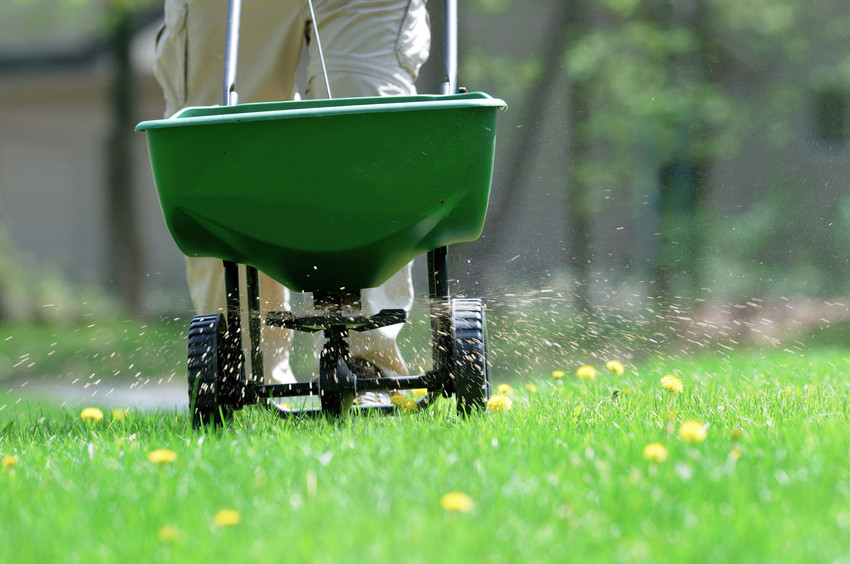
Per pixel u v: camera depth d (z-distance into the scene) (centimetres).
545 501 390
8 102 3912
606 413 612
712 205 2675
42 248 4097
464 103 534
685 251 2538
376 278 600
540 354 1402
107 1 3103
